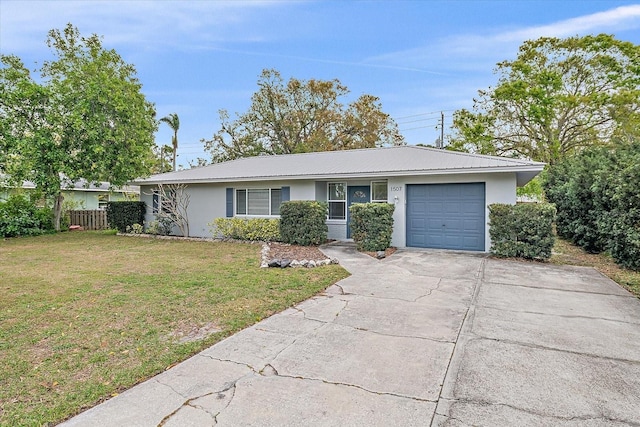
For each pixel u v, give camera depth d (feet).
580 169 34.06
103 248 35.73
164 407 8.76
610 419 8.25
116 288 19.72
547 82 66.90
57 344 12.44
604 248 30.68
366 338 13.08
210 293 18.72
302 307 16.79
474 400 9.04
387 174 34.58
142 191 51.55
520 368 10.76
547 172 54.54
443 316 15.49
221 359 11.39
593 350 12.03
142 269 24.93
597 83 67.21
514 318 15.24
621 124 61.26
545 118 66.18
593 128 66.18
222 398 9.14
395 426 8.00
